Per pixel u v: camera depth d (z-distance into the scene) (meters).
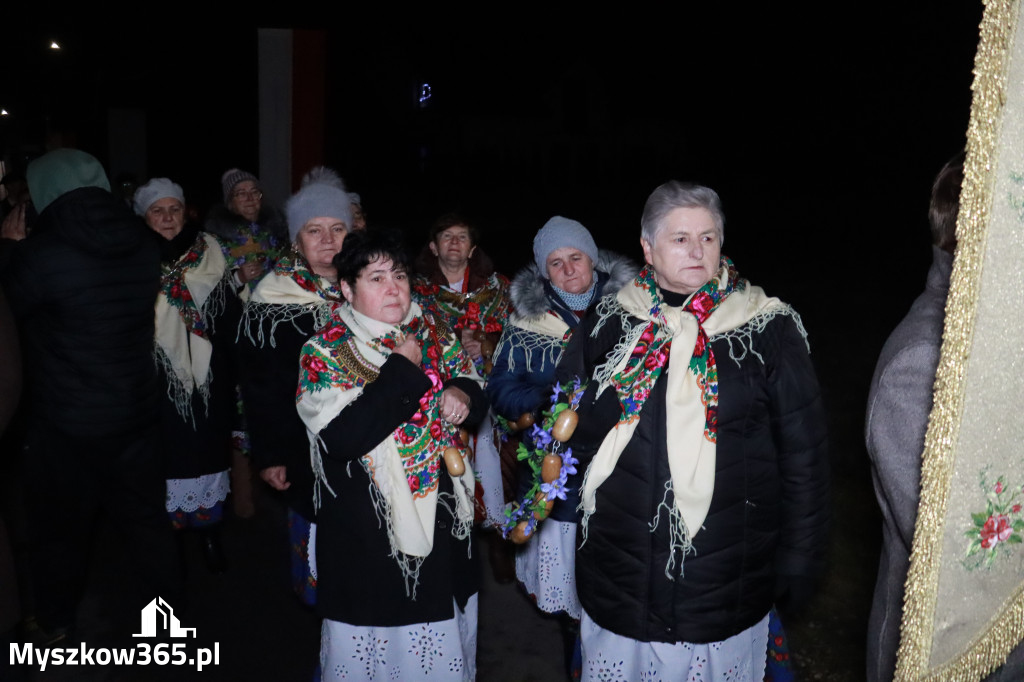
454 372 2.78
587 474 2.39
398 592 2.57
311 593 3.30
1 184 7.16
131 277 3.30
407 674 2.66
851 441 5.97
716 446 2.28
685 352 2.28
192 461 4.15
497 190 31.28
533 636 3.78
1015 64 1.22
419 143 31.30
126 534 3.60
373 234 2.60
